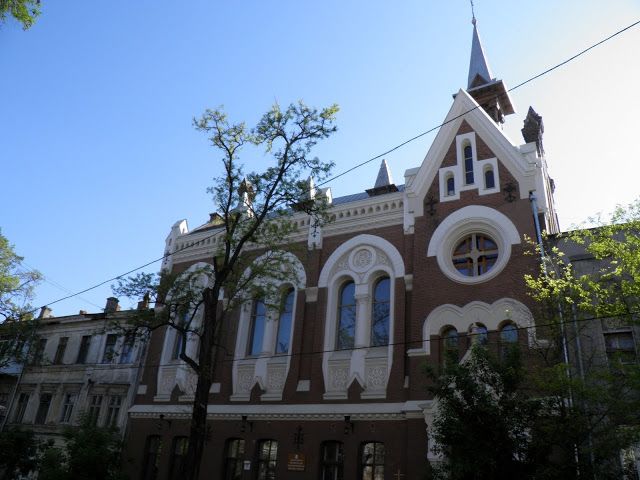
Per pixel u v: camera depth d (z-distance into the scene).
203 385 18.17
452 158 23.80
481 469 12.00
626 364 14.67
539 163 21.81
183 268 30.50
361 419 21.27
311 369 23.44
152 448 26.98
